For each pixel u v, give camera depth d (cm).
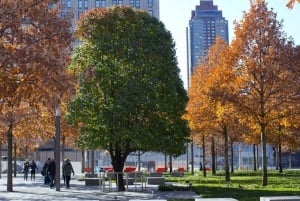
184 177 4266
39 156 8162
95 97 2708
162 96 2755
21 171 7069
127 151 2831
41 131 3291
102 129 2677
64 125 3331
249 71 2895
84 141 2730
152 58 2773
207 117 3484
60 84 1670
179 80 2839
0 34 1580
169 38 2880
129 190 2766
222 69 2977
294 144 4269
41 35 1659
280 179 3528
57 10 1852
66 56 1916
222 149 6831
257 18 2898
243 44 2911
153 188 2889
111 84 2708
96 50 2758
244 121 3053
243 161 9644
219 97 2925
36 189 3019
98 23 2814
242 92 2938
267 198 1231
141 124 2669
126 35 2775
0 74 1559
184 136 2808
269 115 2972
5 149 8162
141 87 2644
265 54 2881
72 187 3194
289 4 1104
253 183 3114
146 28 2816
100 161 7994
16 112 2817
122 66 2736
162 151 2777
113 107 2595
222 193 2325
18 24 1577
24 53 1534
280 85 2873
